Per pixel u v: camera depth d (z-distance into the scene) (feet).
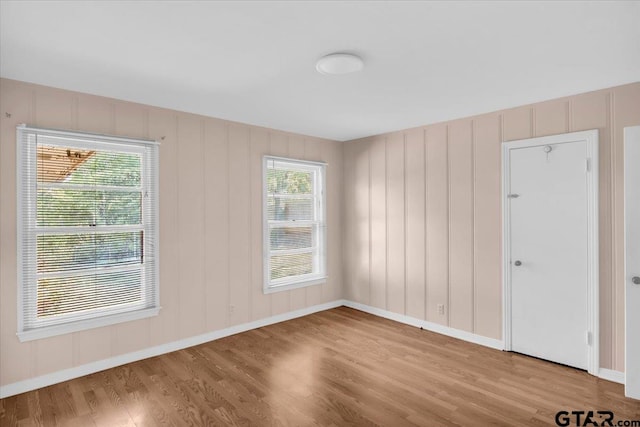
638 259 8.59
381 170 15.49
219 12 6.03
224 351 11.69
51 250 9.55
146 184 11.21
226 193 13.10
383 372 10.16
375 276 15.78
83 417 7.98
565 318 10.50
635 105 9.29
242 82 9.35
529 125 11.18
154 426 7.64
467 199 12.64
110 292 10.52
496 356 11.26
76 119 9.92
